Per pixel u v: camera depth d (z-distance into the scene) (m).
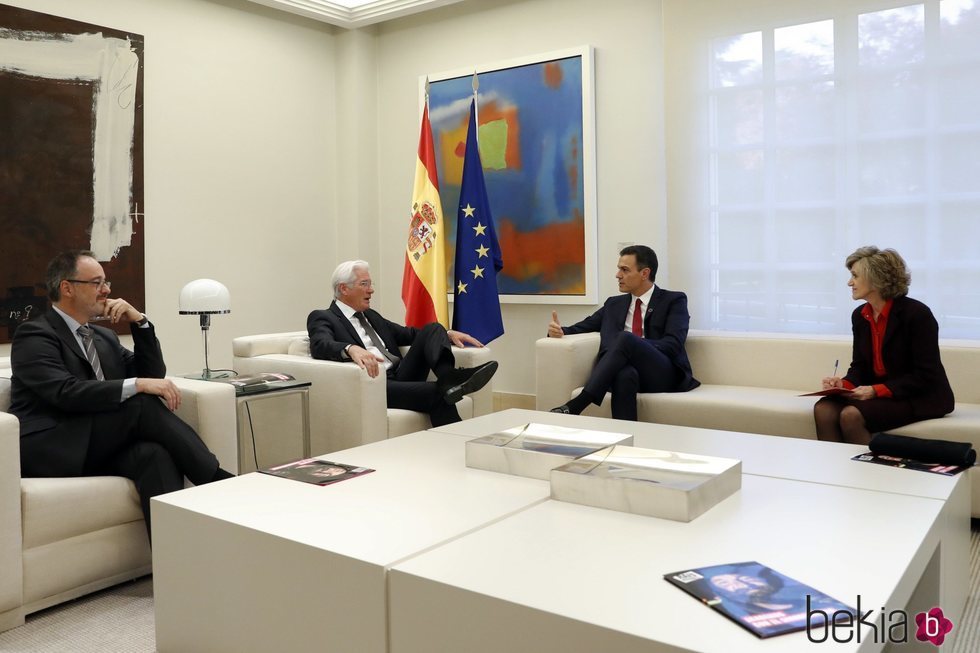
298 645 1.71
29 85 4.65
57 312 2.96
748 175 4.89
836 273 4.66
